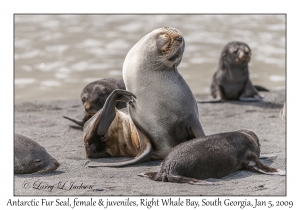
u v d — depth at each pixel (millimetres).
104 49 49250
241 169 17656
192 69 43375
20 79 40969
